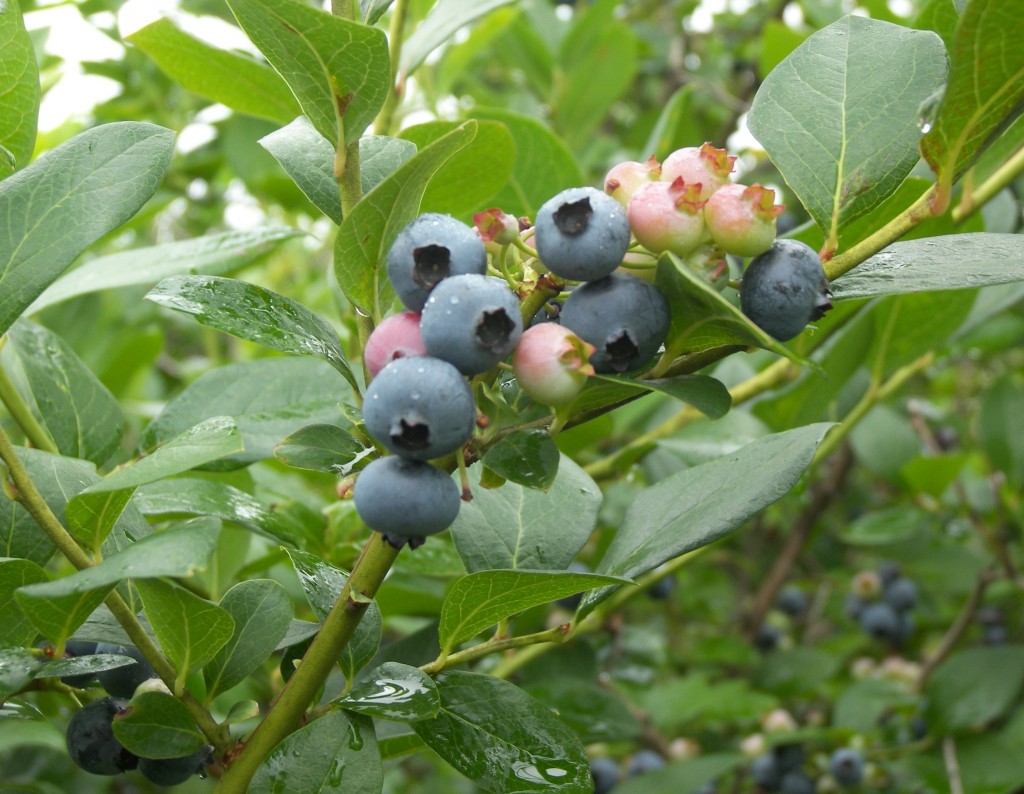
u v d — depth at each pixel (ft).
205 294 0.78
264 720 0.77
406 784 2.40
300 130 0.89
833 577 2.63
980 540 2.54
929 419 2.60
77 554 0.76
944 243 0.83
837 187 0.81
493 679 0.85
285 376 1.17
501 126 1.07
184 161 2.20
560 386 0.69
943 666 1.90
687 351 0.76
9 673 0.77
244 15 0.75
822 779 2.08
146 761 0.83
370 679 0.81
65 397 1.09
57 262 0.78
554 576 0.76
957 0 0.86
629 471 1.59
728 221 0.71
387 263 0.70
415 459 0.67
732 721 2.07
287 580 1.45
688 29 3.33
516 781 0.80
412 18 1.82
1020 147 1.06
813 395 1.46
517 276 0.76
